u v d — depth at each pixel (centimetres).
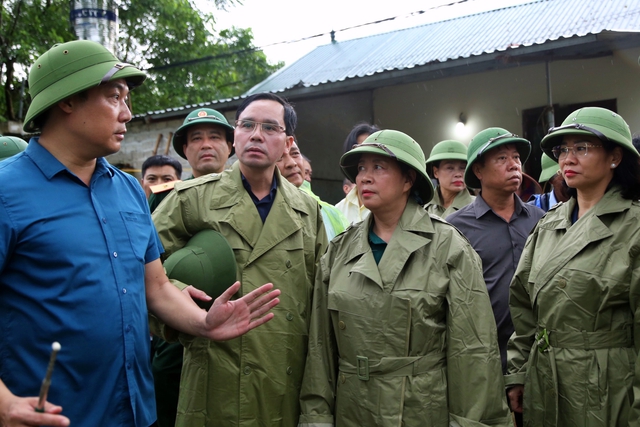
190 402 236
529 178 498
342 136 1062
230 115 909
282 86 1034
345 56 1152
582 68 909
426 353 217
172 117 934
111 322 173
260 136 250
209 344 236
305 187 416
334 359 243
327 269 246
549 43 701
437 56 937
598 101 895
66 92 169
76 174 180
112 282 176
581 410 218
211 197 254
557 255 233
